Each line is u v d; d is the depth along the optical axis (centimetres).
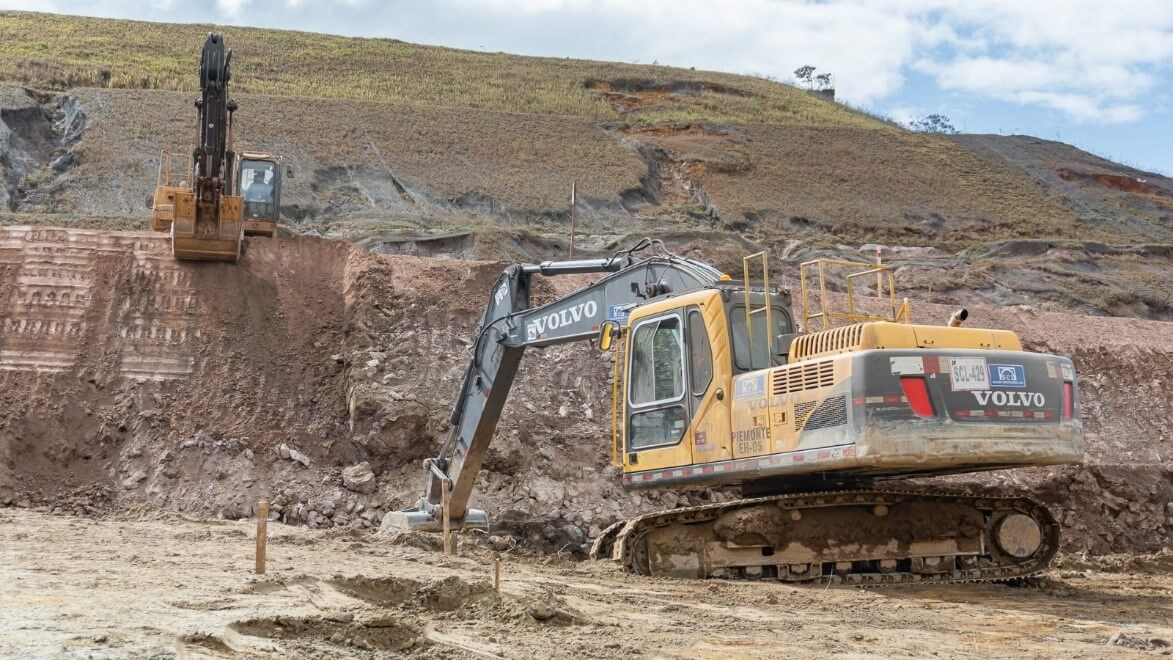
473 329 2369
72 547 1163
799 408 1260
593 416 2264
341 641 707
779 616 1038
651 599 1101
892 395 1211
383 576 980
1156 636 977
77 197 3775
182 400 2103
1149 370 2864
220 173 2253
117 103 4478
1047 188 6028
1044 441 1261
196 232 2280
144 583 865
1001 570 1409
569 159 4969
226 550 1215
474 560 1355
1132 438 2644
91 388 2083
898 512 1384
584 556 2014
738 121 6462
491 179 4553
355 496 2014
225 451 2017
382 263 2481
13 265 2269
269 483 1991
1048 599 1301
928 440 1210
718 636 894
